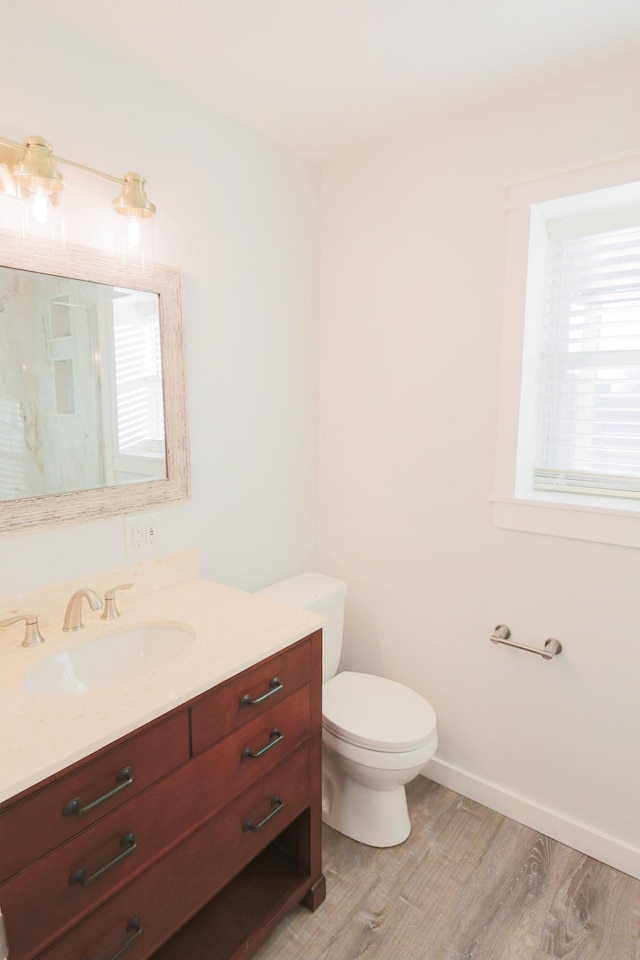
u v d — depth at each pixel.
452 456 1.88
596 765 1.68
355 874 1.62
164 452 1.62
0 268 1.21
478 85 1.54
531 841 1.76
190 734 1.10
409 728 1.64
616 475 1.71
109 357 1.45
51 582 1.39
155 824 1.05
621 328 1.67
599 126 1.48
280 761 1.35
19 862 0.85
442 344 1.85
